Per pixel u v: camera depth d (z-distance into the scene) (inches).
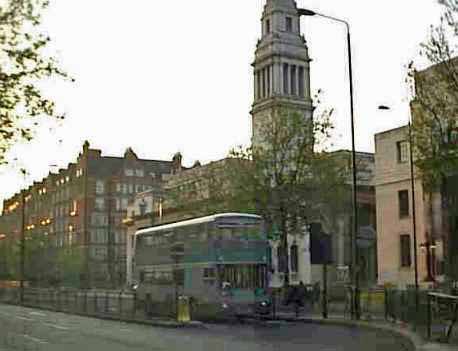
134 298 1653.5
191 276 1411.2
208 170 2160.4
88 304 1851.6
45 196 5876.0
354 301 1295.5
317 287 1779.0
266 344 913.5
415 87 1127.0
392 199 2497.5
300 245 3102.9
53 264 3735.2
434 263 2175.2
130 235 4156.0
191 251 1422.2
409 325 1045.8
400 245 2443.4
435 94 1097.4
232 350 833.5
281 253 1911.9
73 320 1529.3
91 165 5442.9
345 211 2015.3
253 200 1758.1
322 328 1193.4
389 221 2500.0
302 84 3521.2
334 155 1839.3
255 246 1382.9
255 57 3587.6
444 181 1174.3
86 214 5319.9
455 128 1080.8
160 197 3393.2
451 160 1082.7
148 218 3821.4
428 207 1571.1
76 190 5472.4
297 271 3097.9
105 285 4323.3
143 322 1378.0
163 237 1549.0
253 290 1360.7
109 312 1683.1
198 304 1378.0
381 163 2568.9
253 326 1270.9
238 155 1829.5
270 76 3467.0
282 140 1788.9
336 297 1908.2
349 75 1290.6
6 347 890.7
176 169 5315.0
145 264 1625.2
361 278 2721.5
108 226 5369.1
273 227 1755.7
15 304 2486.5
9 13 714.8
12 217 4530.0
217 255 1348.4
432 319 884.0
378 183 2573.8
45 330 1208.8
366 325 1159.6
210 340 983.6
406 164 2448.3
